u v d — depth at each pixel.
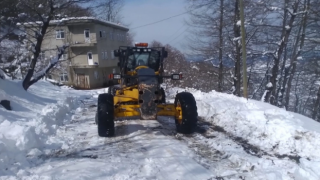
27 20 13.45
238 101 9.12
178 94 6.91
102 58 34.00
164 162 4.86
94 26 31.64
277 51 18.84
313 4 18.12
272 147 5.40
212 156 5.14
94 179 4.13
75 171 4.41
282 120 6.07
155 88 6.28
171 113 6.81
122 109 6.54
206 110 8.82
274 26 18.41
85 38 31.92
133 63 7.96
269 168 4.40
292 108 40.72
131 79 7.38
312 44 21.78
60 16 13.88
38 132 6.57
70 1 13.15
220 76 21.73
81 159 5.13
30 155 5.34
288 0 17.34
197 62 23.75
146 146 5.84
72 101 11.84
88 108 12.00
